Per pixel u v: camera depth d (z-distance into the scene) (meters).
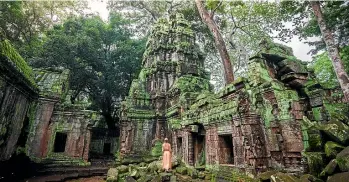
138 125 16.55
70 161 14.66
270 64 8.39
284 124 6.76
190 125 11.12
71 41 21.70
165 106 17.41
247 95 7.73
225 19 21.62
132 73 28.73
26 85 10.66
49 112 14.09
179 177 9.30
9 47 8.50
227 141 9.36
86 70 23.58
